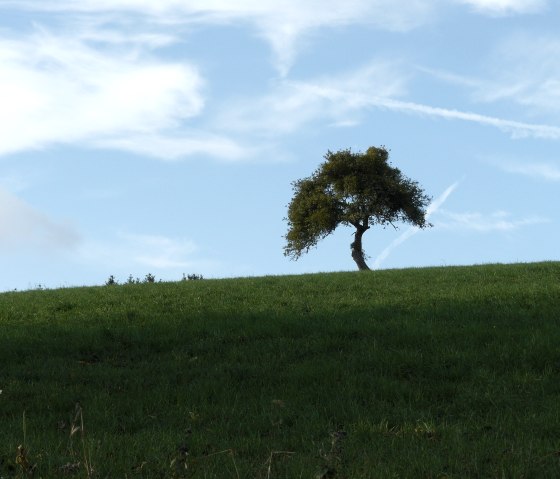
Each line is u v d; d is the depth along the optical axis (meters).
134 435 10.24
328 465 7.18
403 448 9.22
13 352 16.42
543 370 13.53
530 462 8.49
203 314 20.39
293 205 68.81
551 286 23.42
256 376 14.02
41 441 9.66
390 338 16.27
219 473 8.20
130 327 18.78
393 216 67.50
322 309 20.84
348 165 66.75
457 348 15.14
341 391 12.54
